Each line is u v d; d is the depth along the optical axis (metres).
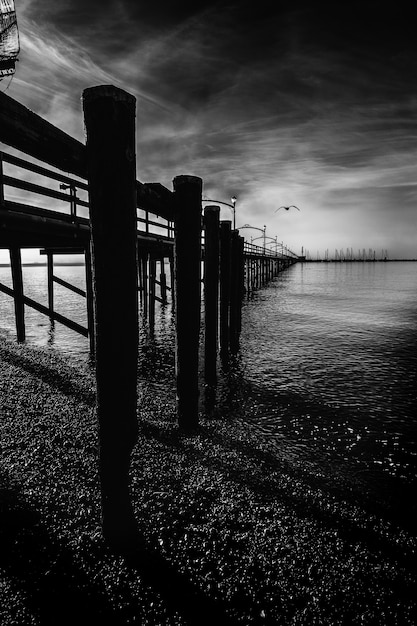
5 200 5.00
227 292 9.82
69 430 5.39
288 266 109.81
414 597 2.98
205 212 6.95
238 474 4.59
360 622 2.72
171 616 2.64
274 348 12.23
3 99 2.06
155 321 16.72
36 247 9.84
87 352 10.76
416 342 13.27
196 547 3.29
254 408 7.18
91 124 2.58
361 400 7.79
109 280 2.76
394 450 5.75
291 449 5.63
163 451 4.95
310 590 2.95
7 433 5.22
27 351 10.24
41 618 2.57
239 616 2.69
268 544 3.41
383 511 4.17
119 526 3.18
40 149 2.43
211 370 8.08
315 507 4.10
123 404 2.96
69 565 3.00
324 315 19.39
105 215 2.67
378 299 27.31
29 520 3.47
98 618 2.60
